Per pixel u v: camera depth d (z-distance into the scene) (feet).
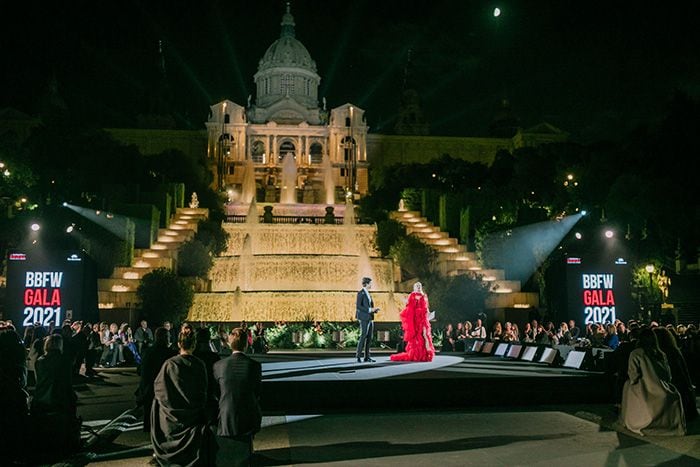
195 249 184.14
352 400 50.03
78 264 102.12
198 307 161.99
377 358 88.28
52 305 101.14
